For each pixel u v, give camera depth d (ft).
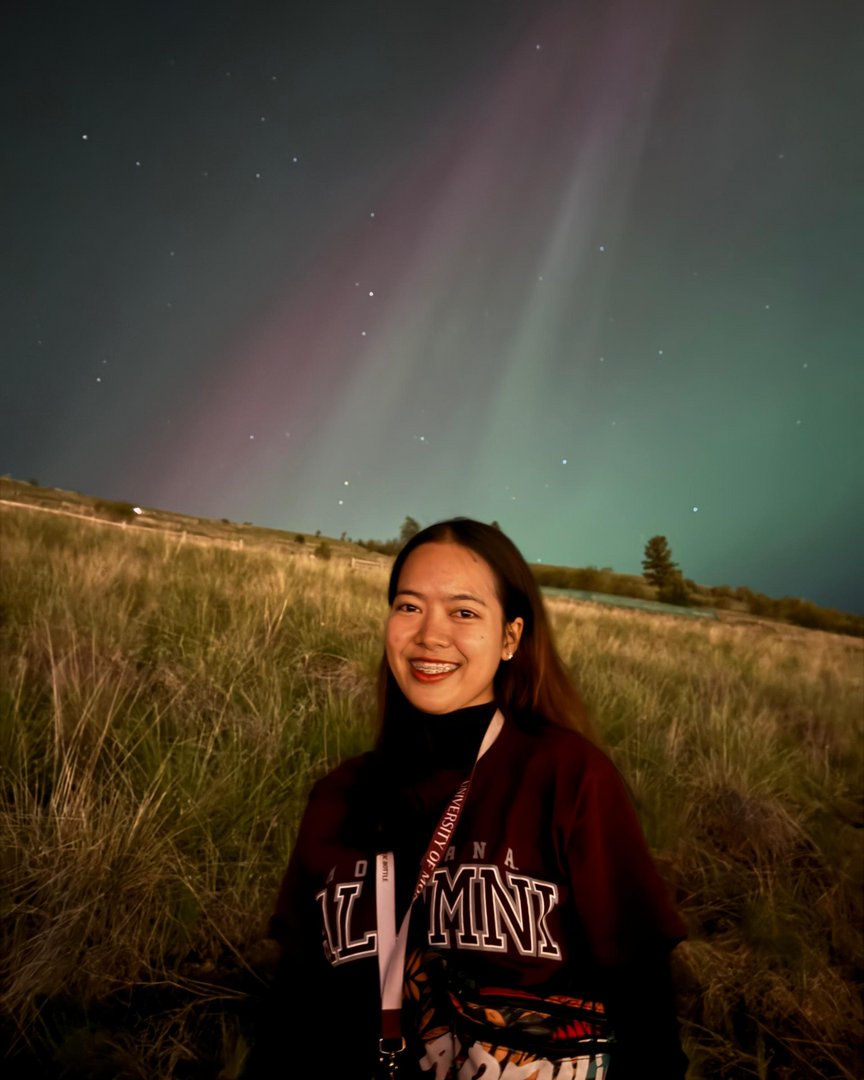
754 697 25.09
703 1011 8.59
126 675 14.49
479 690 4.70
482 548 4.90
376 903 4.26
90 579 20.70
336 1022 4.26
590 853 4.00
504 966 3.84
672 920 3.97
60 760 10.76
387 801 4.57
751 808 13.91
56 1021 7.06
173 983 7.64
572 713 5.21
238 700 14.62
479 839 4.17
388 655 4.85
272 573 28.89
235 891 8.98
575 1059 3.72
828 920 10.97
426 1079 3.85
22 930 7.81
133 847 8.79
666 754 16.14
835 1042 8.36
